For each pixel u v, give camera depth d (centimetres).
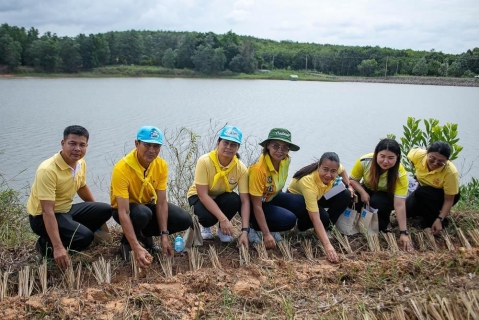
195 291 397
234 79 6431
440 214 524
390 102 3522
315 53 8169
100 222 464
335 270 435
